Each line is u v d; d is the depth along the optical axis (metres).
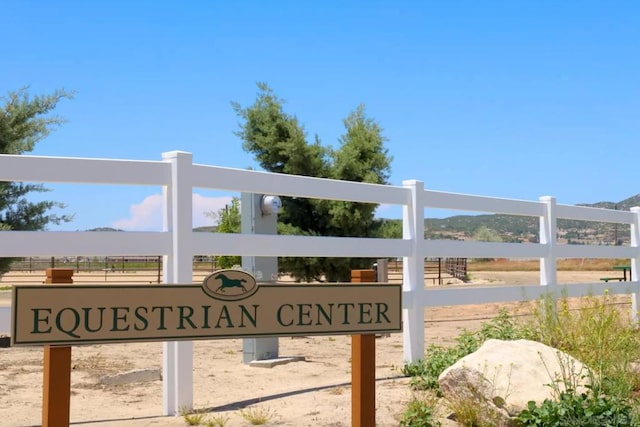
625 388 6.96
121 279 32.25
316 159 19.84
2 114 17.02
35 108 17.56
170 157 7.93
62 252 7.29
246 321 4.83
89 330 4.47
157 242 7.80
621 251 15.00
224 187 8.34
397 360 11.54
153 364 11.08
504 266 66.50
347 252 9.70
